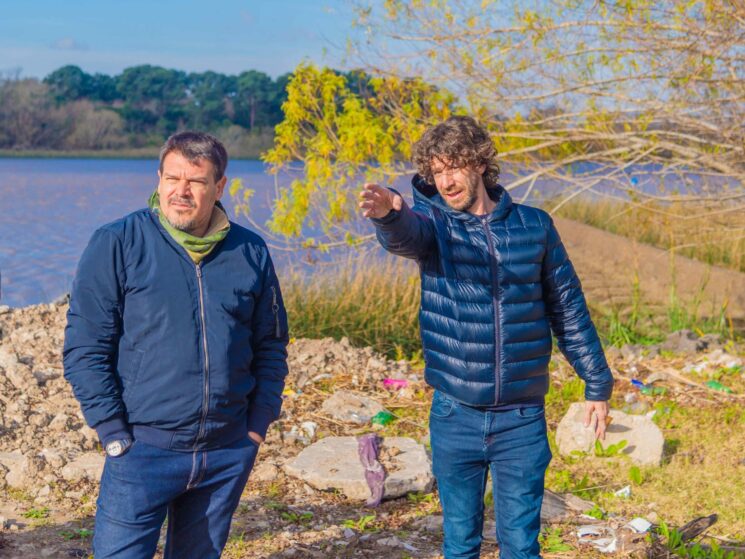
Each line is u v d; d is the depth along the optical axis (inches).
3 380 245.3
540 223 126.0
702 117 391.2
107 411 107.3
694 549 164.4
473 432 125.3
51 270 764.6
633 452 227.0
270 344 118.8
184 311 108.8
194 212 108.8
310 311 372.5
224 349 110.0
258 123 5708.7
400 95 422.3
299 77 400.8
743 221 445.4
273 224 405.4
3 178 2696.9
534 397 127.0
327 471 200.7
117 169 3686.0
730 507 195.2
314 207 415.8
